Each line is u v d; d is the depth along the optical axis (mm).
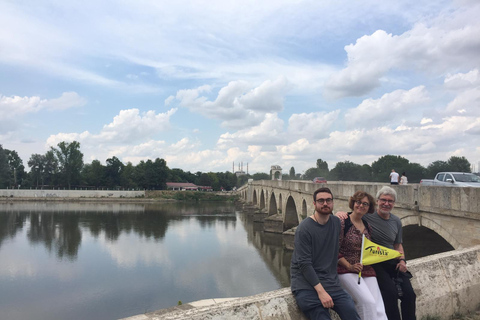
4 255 44312
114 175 153000
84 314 26469
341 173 113062
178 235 60531
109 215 88812
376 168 105500
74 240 54844
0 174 131500
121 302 28828
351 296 5590
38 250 47406
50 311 27016
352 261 5730
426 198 18188
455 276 7527
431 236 21078
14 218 79250
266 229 64125
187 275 36156
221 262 41531
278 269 38594
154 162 153625
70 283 33531
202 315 4652
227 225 74500
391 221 6512
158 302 28953
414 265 7195
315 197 5227
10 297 29859
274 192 69438
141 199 136375
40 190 128125
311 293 5059
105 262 41281
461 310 7387
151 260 42406
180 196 145750
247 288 32250
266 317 5008
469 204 15227
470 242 15352
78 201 127062
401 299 6168
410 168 83312
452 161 75500
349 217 5996
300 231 5246
